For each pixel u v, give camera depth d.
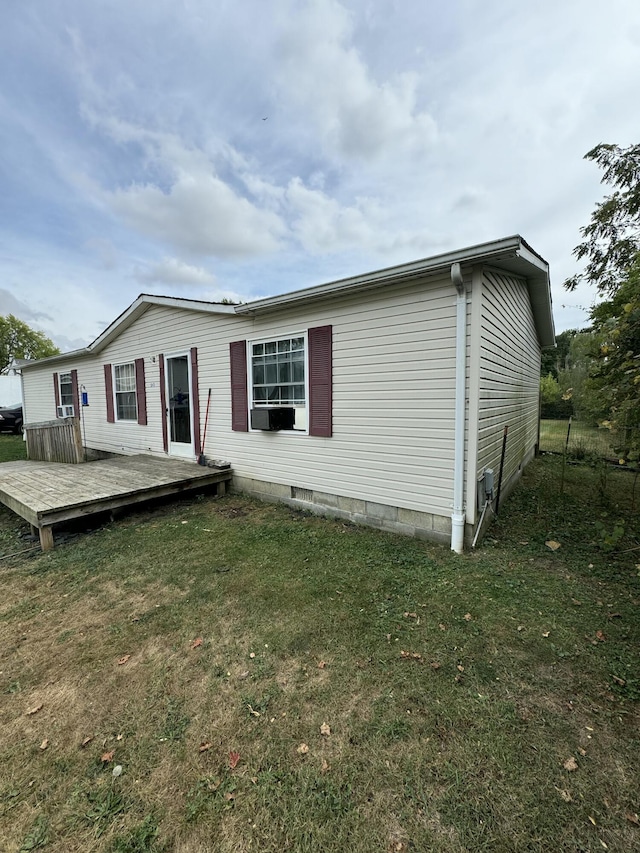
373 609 2.80
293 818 1.41
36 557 3.93
